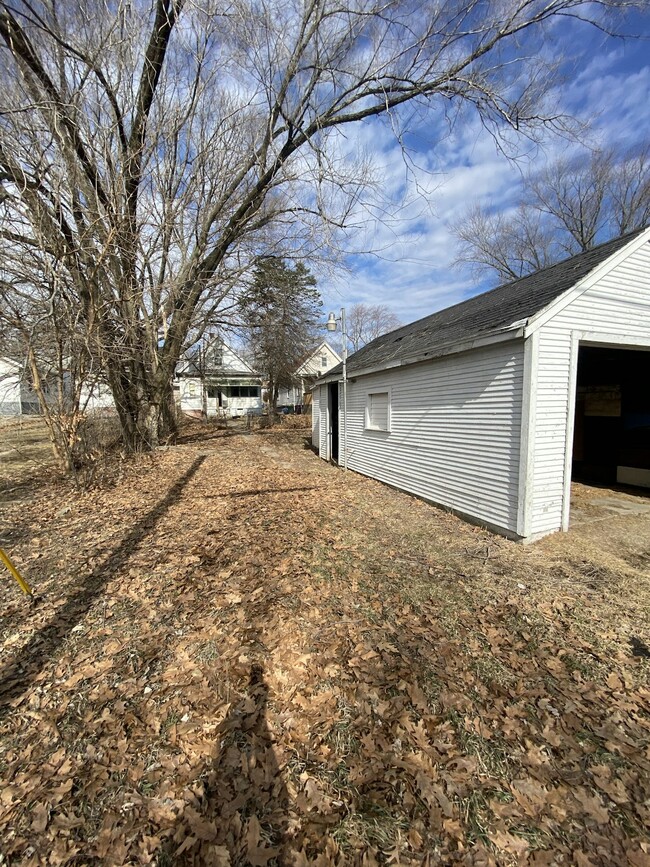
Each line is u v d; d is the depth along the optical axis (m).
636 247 5.16
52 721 2.22
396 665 2.63
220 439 17.80
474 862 1.54
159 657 2.75
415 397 7.18
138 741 2.09
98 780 1.87
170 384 14.27
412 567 4.15
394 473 8.09
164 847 1.60
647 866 1.52
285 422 27.25
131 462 10.11
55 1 7.34
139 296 10.19
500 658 2.71
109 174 8.54
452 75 8.42
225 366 26.59
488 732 2.12
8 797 1.80
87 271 8.23
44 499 6.84
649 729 2.15
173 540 4.92
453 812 1.72
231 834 1.64
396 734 2.11
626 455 8.13
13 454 11.27
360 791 1.82
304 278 21.67
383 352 9.21
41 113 7.30
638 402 7.89
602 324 5.06
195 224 11.83
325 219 10.10
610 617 3.22
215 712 2.26
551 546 4.77
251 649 2.80
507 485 5.09
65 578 3.93
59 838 1.63
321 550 4.57
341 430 10.99
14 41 6.89
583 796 1.79
